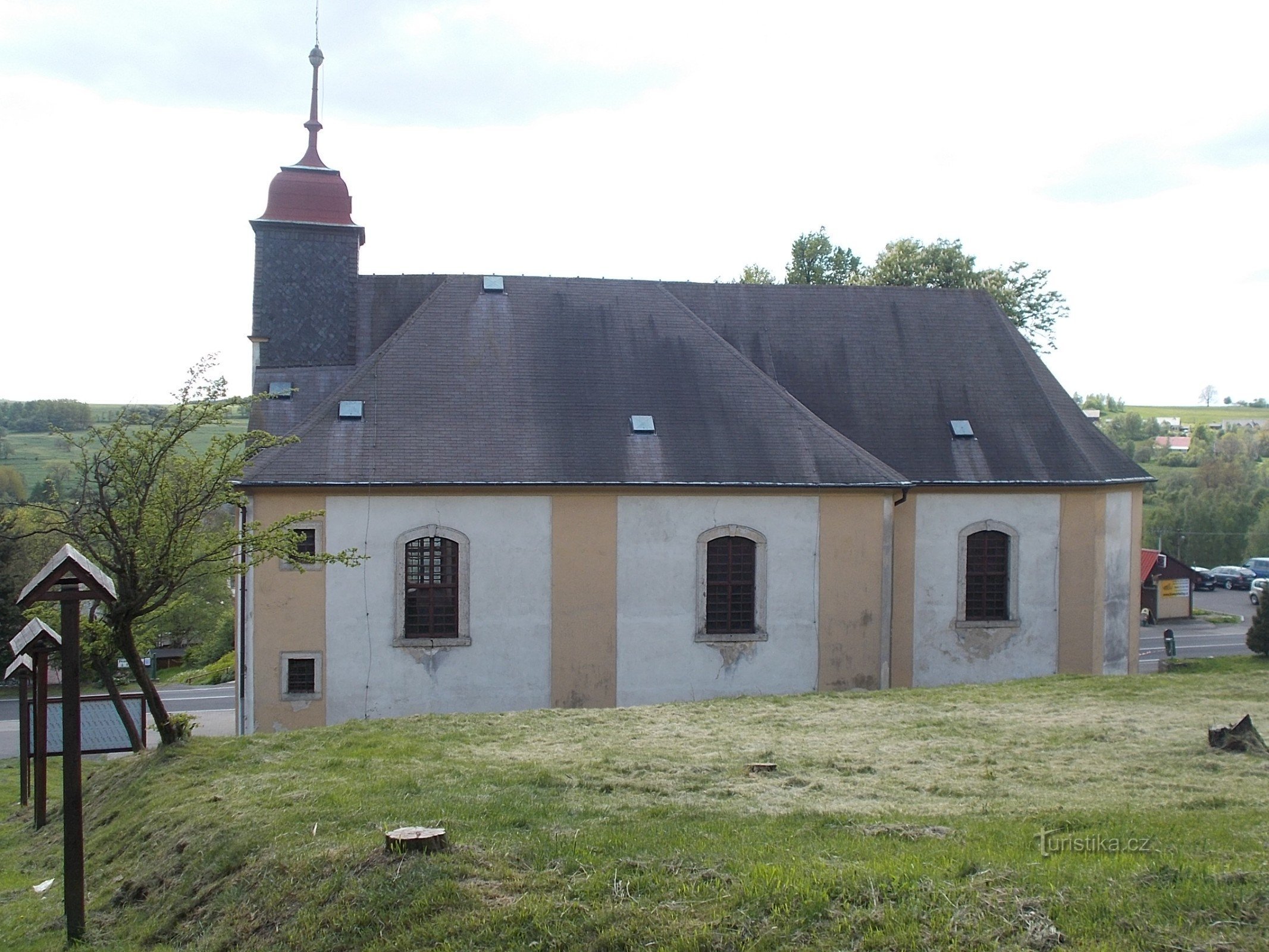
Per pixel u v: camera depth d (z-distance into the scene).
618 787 12.97
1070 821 10.39
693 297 28.14
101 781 17.95
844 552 24.03
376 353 24.38
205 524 19.16
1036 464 26.16
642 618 23.25
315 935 9.09
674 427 24.19
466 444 22.97
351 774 14.38
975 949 7.42
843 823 10.84
